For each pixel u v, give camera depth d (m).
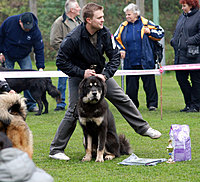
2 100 5.68
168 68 12.76
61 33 13.09
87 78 7.09
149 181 5.88
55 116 13.19
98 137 7.36
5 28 13.07
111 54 7.52
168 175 6.21
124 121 12.17
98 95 6.91
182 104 15.49
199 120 11.66
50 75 11.17
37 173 3.89
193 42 13.05
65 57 7.18
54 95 13.77
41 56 13.58
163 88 20.64
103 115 7.16
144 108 14.59
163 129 10.40
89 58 7.31
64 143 7.68
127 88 14.10
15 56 13.46
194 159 7.25
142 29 13.52
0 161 3.74
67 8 13.01
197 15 13.09
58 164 7.16
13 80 13.07
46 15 45.66
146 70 12.63
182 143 7.10
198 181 5.88
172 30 43.25
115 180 5.96
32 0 34.12
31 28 12.87
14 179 3.68
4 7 46.38
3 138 4.24
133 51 13.58
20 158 3.78
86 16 6.99
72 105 7.55
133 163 7.05
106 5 44.66
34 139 9.62
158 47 13.70
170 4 46.00
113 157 7.64
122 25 13.87
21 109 5.94
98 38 7.23
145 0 46.97
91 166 6.94
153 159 7.21
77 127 11.38
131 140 9.29
